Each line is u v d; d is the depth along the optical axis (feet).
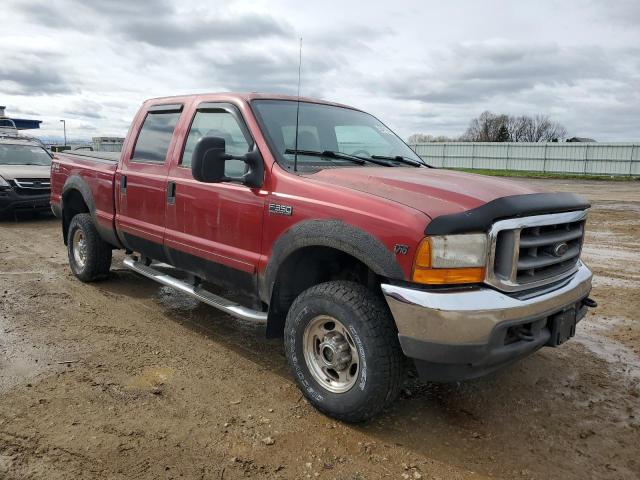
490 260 9.53
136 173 16.58
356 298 10.31
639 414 11.63
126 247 17.89
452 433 10.73
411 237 9.38
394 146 15.69
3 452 9.53
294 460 9.66
